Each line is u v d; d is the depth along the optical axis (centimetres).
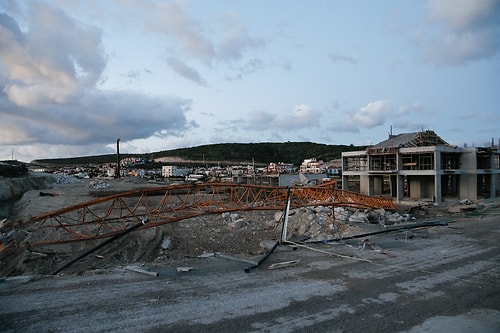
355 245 1775
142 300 909
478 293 1028
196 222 3334
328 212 3225
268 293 991
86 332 714
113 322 767
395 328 777
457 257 1502
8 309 828
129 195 2231
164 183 10500
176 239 2631
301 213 3022
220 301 916
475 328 786
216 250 2322
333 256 1499
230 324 773
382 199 3784
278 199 3469
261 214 3838
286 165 16488
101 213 3797
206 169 18662
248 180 9144
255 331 741
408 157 4916
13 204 5391
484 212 3528
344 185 5619
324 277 1170
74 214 3666
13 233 2358
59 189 7525
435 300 962
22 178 7700
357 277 1177
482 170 4812
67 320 771
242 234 2833
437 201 4391
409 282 1128
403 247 1719
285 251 1616
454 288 1073
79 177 14688
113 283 1054
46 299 899
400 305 919
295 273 1218
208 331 736
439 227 2417
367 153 5153
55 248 2270
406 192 5250
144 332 723
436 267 1327
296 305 900
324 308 884
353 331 755
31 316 789
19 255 2106
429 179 4931
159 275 1158
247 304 899
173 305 879
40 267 1883
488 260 1451
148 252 2269
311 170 13525
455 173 4678
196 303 897
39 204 4722
